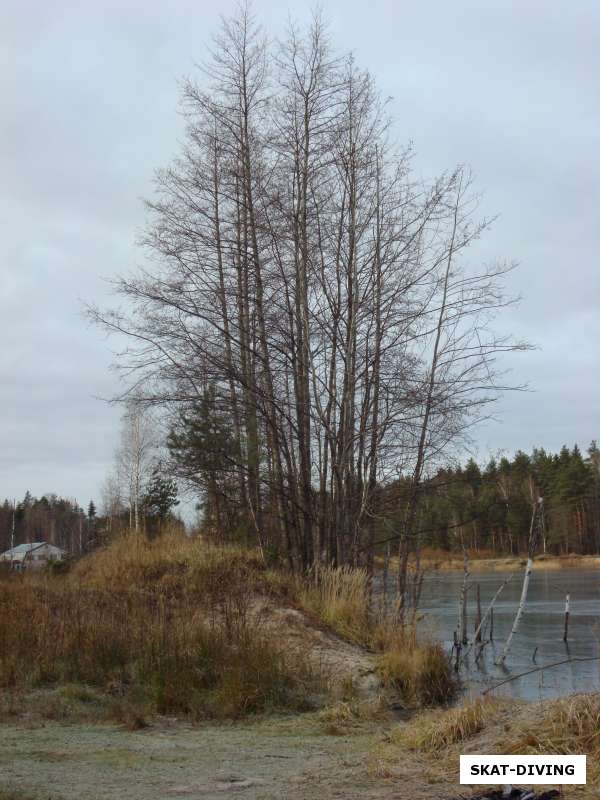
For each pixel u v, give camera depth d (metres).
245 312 18.44
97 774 7.10
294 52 18.86
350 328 17.88
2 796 6.02
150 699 10.75
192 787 6.60
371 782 6.67
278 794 6.30
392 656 12.98
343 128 18.47
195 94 26.84
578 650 19.08
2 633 12.60
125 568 17.97
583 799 5.96
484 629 21.33
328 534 17.95
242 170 18.67
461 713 7.94
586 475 66.25
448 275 17.61
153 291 19.80
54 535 72.06
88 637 12.36
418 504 18.33
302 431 18.27
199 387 17.95
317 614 15.77
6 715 10.06
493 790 6.29
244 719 10.31
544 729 7.01
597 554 63.28
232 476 19.44
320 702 11.29
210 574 17.03
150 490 28.58
